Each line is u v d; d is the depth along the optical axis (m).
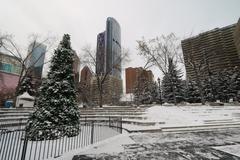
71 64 10.63
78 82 30.75
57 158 4.84
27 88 32.00
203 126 10.95
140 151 5.53
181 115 14.04
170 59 28.11
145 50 28.58
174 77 38.09
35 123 8.27
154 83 43.56
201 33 30.97
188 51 30.00
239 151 5.38
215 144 6.46
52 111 8.71
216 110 17.69
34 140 7.75
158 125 11.09
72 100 9.68
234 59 35.91
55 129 8.22
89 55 29.23
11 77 31.73
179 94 36.91
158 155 5.03
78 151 5.58
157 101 41.59
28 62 26.58
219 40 36.06
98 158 4.78
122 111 18.22
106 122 14.42
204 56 29.41
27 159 5.07
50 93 9.27
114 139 7.50
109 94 45.06
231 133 9.16
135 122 12.23
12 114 15.31
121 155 5.07
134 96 45.31
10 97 30.14
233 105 22.81
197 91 36.03
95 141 7.56
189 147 6.00
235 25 37.94
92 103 37.62
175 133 9.30
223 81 35.53
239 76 34.81
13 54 24.92
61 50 10.55
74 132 8.80
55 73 9.83
